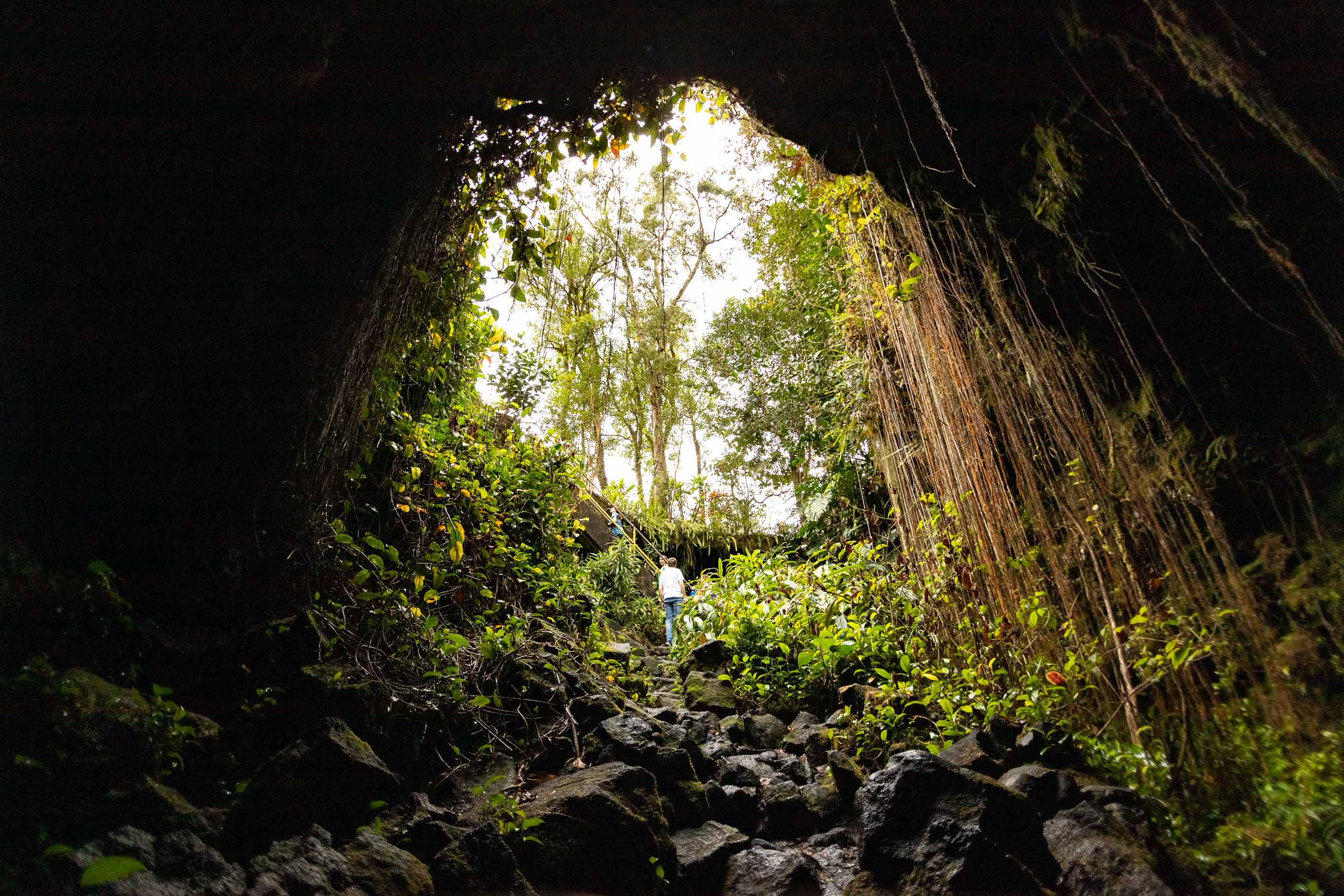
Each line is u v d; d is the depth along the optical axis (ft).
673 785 10.25
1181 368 9.25
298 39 8.75
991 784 7.93
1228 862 7.05
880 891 7.69
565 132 13.24
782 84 11.63
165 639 9.12
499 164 13.58
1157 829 7.88
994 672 12.07
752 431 36.04
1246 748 7.73
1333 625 7.34
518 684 13.14
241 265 9.89
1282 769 7.23
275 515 11.14
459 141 12.45
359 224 10.94
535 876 7.95
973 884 7.10
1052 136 9.42
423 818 8.05
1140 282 9.43
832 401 25.81
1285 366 8.20
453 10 10.21
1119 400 10.14
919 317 15.30
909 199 12.88
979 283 12.73
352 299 11.32
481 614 15.06
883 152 12.12
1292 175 7.52
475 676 12.84
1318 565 7.67
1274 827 6.88
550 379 25.54
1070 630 10.71
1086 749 9.55
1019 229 11.09
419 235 12.96
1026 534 12.43
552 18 10.82
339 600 12.28
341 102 10.12
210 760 8.25
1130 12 7.93
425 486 16.05
